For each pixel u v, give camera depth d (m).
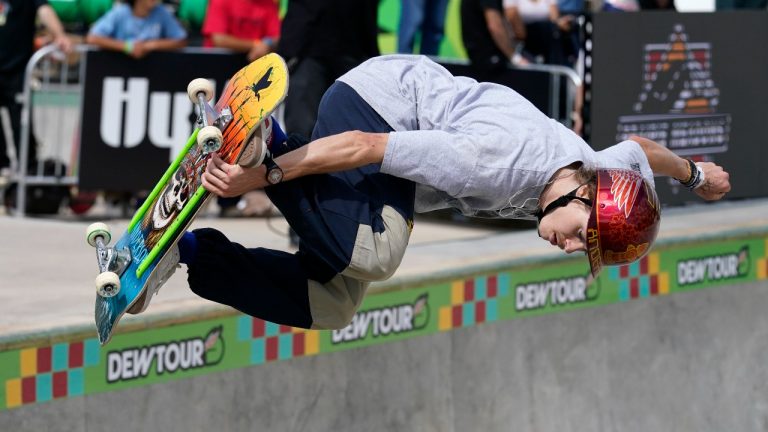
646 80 21.27
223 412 13.84
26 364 11.98
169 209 9.75
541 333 17.28
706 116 22.05
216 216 22.98
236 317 13.85
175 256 10.12
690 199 22.33
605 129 20.95
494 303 16.64
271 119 9.70
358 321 15.02
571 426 17.66
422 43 24.58
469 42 22.17
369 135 9.52
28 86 22.00
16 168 22.67
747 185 22.72
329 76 19.92
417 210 10.57
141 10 22.09
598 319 18.00
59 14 24.86
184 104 22.17
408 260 16.59
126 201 23.12
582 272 17.73
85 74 21.72
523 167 9.67
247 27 22.28
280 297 10.39
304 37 19.59
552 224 9.78
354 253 9.73
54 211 22.92
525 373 17.08
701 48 21.84
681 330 19.16
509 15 25.06
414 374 15.77
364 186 9.94
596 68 20.86
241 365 13.93
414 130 10.28
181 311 13.25
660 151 10.96
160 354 13.12
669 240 18.75
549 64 25.19
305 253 10.56
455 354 16.23
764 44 22.56
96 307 10.62
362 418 15.24
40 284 15.66
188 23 25.22
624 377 18.39
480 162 9.59
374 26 20.25
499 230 21.84
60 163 22.58
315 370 14.75
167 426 13.28
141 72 21.92
